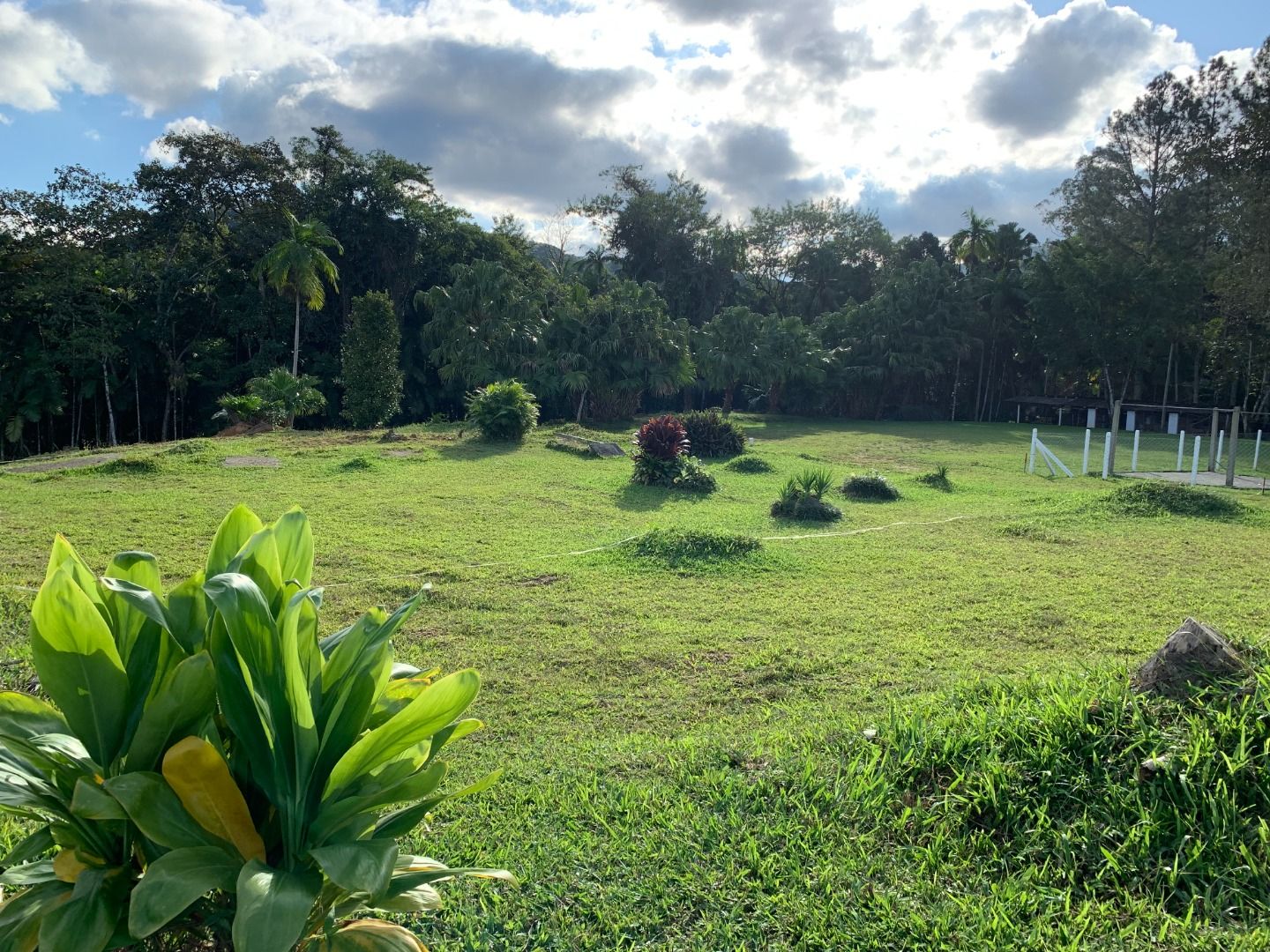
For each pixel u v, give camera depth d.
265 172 32.00
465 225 36.94
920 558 9.60
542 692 5.42
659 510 12.74
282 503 11.84
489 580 8.23
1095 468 21.03
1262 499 14.90
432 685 1.71
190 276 29.95
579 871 3.00
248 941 1.43
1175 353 38.47
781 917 2.72
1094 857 3.02
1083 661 5.87
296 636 1.73
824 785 3.54
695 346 36.75
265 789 1.76
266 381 22.80
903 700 4.98
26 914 1.67
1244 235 32.88
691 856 3.08
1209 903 2.76
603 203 44.91
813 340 38.00
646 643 6.40
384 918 2.63
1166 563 9.40
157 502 11.55
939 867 3.00
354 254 33.62
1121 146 39.84
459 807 3.59
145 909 1.49
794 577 8.62
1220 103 36.84
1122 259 38.62
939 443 27.16
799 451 23.12
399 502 12.33
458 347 29.30
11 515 10.40
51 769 1.73
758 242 48.09
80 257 28.56
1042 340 39.62
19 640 5.80
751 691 5.46
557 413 31.62
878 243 48.31
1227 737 3.29
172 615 1.90
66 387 30.67
